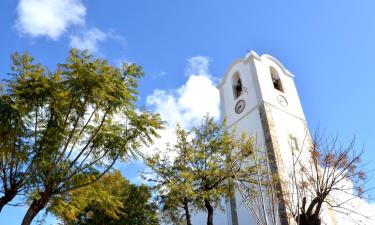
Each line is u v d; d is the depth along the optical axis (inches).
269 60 1449.3
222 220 1141.7
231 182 827.4
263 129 1143.6
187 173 832.3
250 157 877.2
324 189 487.8
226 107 1396.4
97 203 882.1
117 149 680.4
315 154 506.0
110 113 656.4
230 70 1480.1
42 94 622.2
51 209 673.6
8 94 621.6
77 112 649.6
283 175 939.3
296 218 440.5
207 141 943.7
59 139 639.1
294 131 1204.5
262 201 385.1
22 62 631.8
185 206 895.7
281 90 1366.9
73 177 655.1
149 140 685.9
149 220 991.6
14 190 605.6
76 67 616.4
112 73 653.9
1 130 590.9
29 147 618.8
